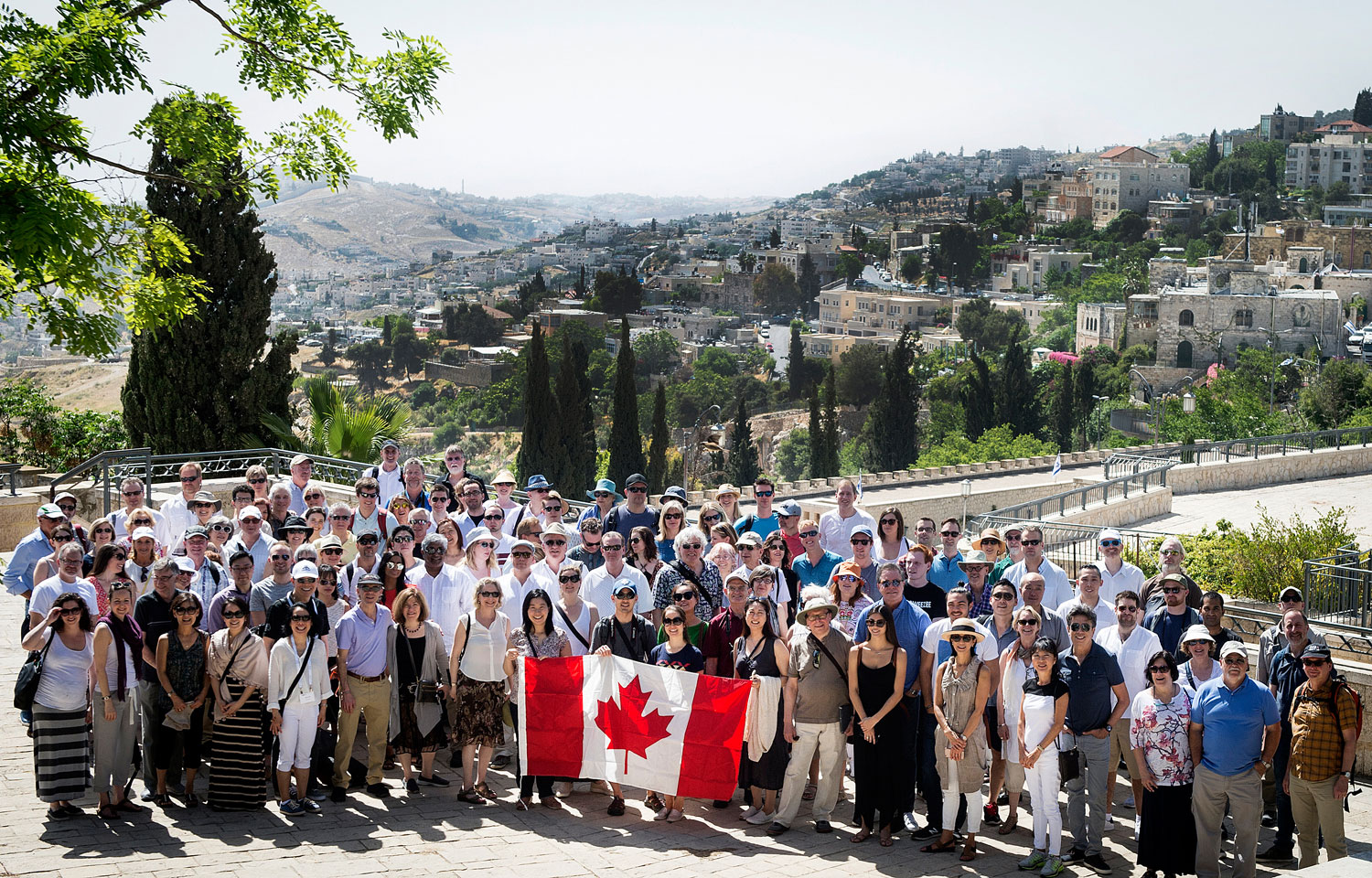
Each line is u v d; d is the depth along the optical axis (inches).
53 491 741.9
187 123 568.1
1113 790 433.7
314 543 416.5
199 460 886.4
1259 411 2960.1
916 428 3390.7
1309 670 370.9
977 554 430.3
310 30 601.9
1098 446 3870.6
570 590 412.5
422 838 361.1
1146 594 444.5
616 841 367.9
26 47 464.4
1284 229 7106.3
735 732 385.1
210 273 900.0
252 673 382.0
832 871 345.7
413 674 407.8
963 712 362.9
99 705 368.5
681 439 6382.9
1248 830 362.6
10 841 345.7
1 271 456.8
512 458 6569.9
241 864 329.4
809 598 379.2
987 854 373.1
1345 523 877.8
